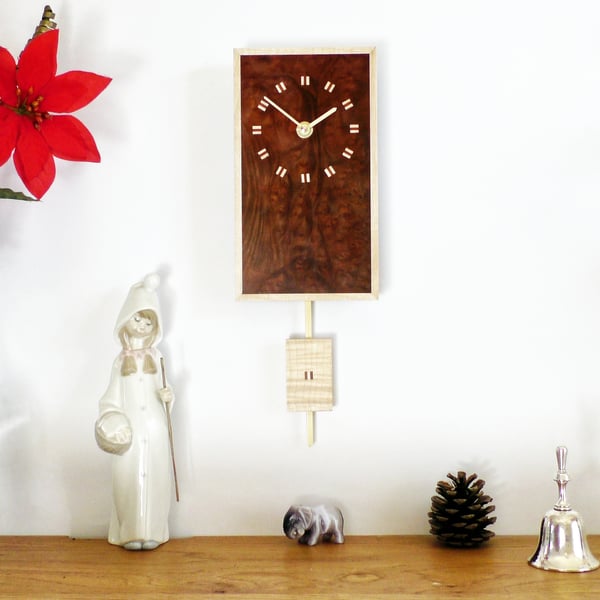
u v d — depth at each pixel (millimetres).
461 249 1373
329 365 1355
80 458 1386
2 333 1395
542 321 1369
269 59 1355
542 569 1187
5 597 1085
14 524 1388
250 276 1353
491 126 1375
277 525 1375
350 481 1373
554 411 1366
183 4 1394
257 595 1087
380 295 1375
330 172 1353
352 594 1089
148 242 1392
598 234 1367
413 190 1376
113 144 1395
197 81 1392
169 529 1372
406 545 1308
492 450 1369
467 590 1103
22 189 1402
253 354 1383
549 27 1372
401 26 1380
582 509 1360
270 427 1379
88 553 1274
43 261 1396
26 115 1300
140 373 1300
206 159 1392
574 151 1370
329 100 1354
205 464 1379
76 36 1396
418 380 1373
